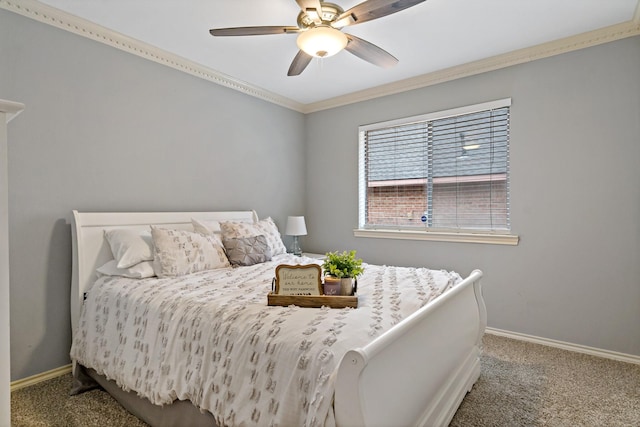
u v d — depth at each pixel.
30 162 2.17
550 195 2.76
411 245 3.52
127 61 2.66
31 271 2.18
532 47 2.77
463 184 3.23
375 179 3.84
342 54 2.89
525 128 2.87
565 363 2.45
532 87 2.83
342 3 2.15
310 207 4.35
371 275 2.21
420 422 1.41
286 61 3.03
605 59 2.53
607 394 2.03
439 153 3.38
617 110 2.49
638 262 2.43
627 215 2.47
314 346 1.17
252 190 3.71
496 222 3.06
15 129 2.11
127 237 2.32
